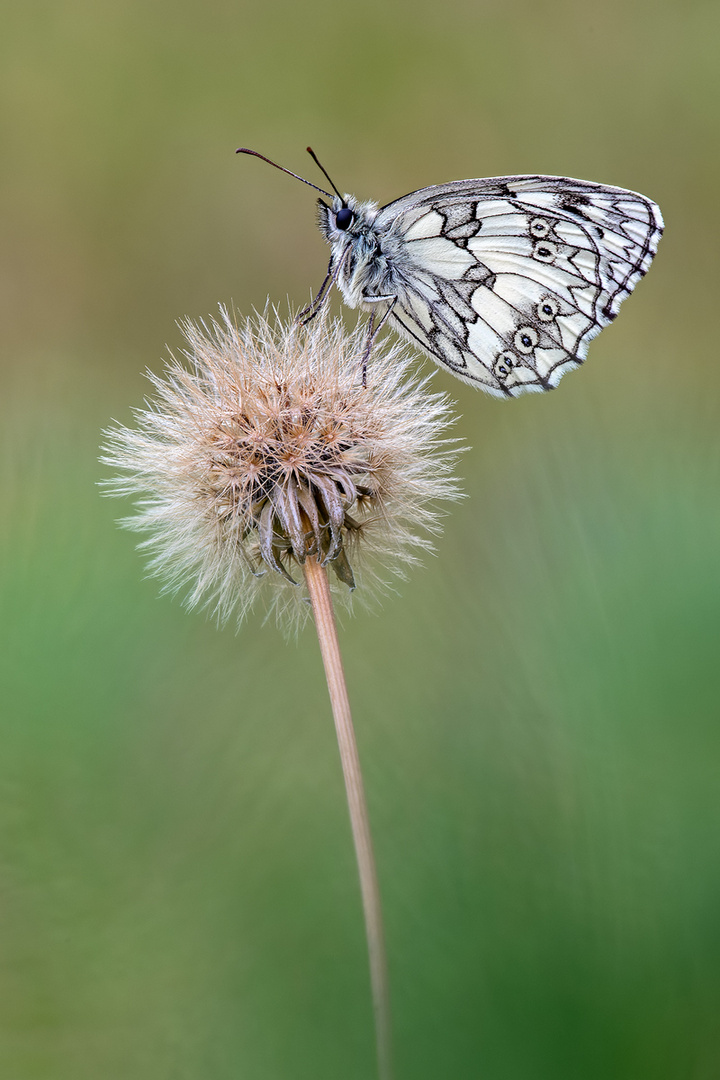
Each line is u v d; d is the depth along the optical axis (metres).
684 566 0.41
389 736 0.41
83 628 0.41
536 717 0.40
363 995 0.40
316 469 0.40
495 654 0.41
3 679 0.41
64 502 0.42
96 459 0.43
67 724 0.41
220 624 0.42
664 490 0.41
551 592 0.41
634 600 0.41
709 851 0.40
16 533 0.42
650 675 0.40
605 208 0.42
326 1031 0.39
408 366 0.41
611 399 0.43
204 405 0.41
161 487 0.41
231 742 0.41
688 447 0.42
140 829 0.40
